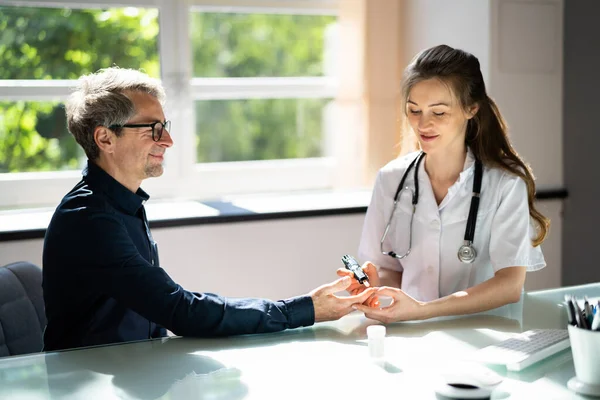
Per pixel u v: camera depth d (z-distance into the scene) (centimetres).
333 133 336
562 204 321
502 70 303
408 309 175
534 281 321
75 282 172
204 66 381
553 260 323
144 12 306
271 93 326
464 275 201
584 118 308
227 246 277
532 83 311
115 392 134
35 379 142
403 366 145
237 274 280
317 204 294
